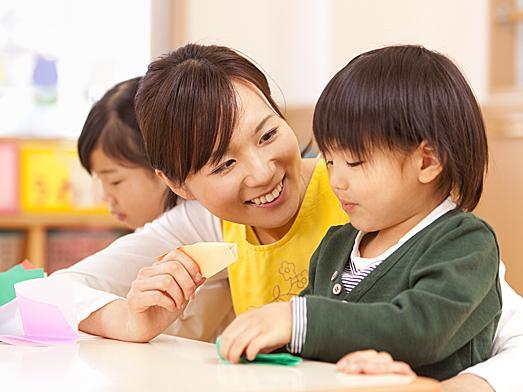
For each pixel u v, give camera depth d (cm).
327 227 144
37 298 123
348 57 395
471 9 382
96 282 149
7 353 105
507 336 120
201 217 160
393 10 398
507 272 338
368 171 108
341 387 77
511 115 338
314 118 112
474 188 111
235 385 79
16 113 392
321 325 93
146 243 158
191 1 402
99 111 194
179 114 123
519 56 375
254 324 94
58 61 396
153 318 117
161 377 85
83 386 81
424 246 106
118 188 195
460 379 104
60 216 374
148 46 398
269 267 147
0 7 392
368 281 109
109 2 398
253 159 125
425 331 94
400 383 78
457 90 109
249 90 127
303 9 414
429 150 107
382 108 106
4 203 368
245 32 411
